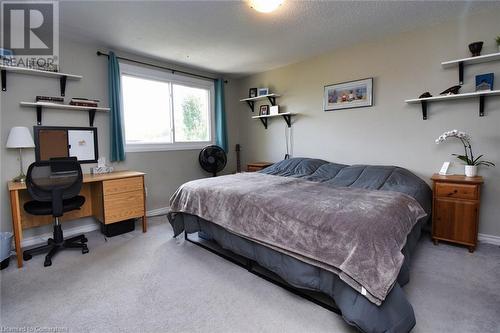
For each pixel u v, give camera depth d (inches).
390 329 49.8
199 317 63.1
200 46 129.1
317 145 151.3
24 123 106.8
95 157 126.1
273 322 61.0
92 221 127.3
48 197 92.0
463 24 103.5
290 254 68.5
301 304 67.7
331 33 116.9
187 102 168.6
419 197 92.7
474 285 73.5
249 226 79.1
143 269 86.8
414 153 118.0
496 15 97.0
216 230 93.8
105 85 129.8
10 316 63.7
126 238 114.8
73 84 119.3
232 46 129.7
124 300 69.9
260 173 138.9
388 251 55.6
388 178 108.2
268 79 173.0
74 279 80.6
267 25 107.4
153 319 62.5
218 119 181.2
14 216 88.6
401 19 104.7
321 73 146.1
